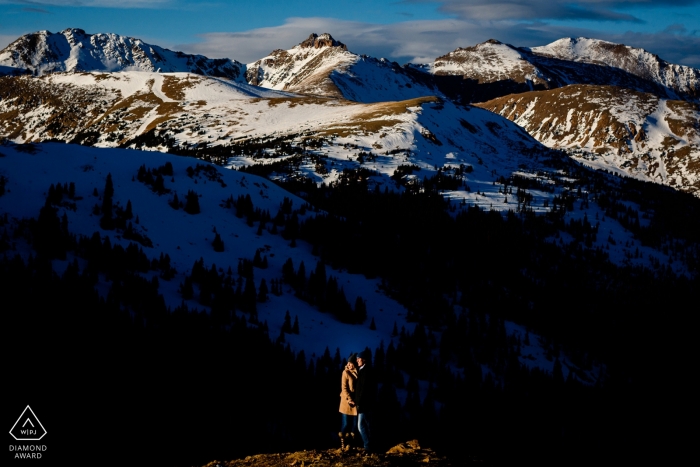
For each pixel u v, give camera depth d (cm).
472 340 11525
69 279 7656
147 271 9706
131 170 12862
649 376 13062
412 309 12238
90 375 6078
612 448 9225
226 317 8906
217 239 11762
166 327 7694
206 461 5588
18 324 6400
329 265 13100
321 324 10456
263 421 6725
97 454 5141
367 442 2544
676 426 10625
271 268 11981
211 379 7000
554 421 9438
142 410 5928
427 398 8275
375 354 9519
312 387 7638
